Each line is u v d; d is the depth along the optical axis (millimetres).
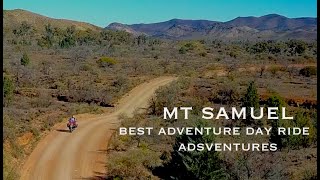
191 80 64188
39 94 51812
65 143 31266
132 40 156875
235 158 22062
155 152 29156
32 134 32594
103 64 81688
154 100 48000
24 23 163500
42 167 26391
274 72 76438
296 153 26391
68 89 55562
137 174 24688
